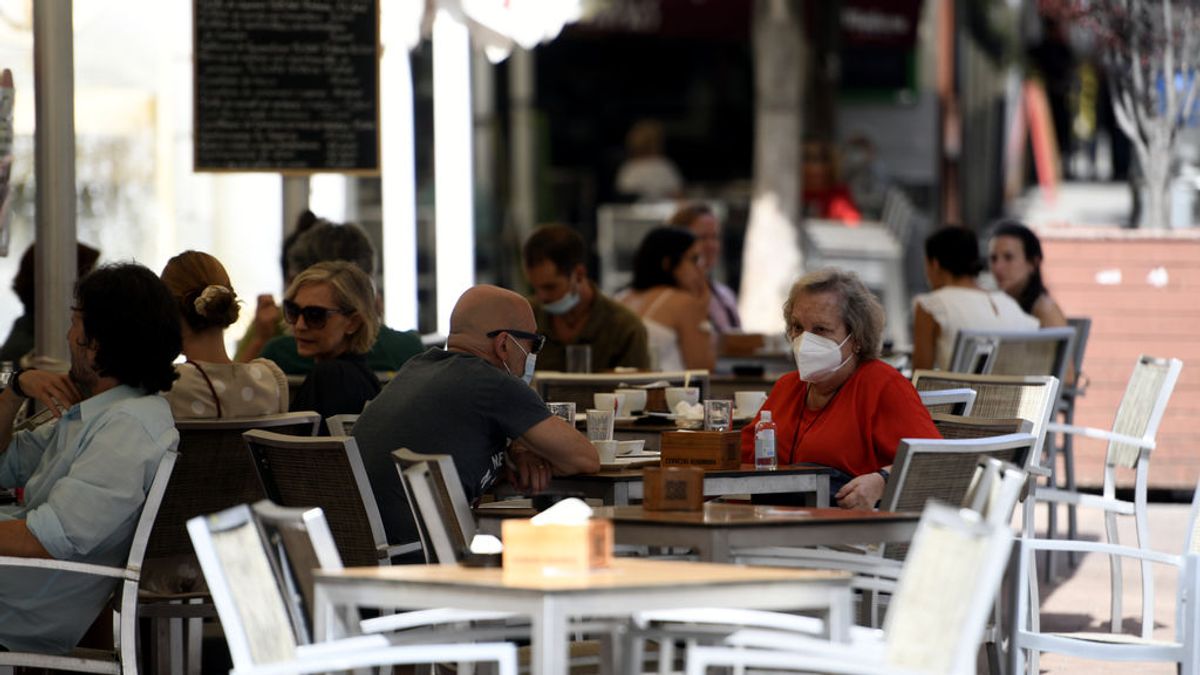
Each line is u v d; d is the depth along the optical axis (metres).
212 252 29.80
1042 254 25.38
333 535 13.02
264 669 8.77
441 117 27.89
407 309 27.38
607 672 9.97
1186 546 13.16
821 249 48.34
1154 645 12.67
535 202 58.12
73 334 13.25
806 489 13.80
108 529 12.72
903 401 14.35
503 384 13.71
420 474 10.65
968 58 64.12
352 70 22.42
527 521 9.31
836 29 52.56
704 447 13.77
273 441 13.05
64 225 17.19
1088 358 29.92
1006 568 13.45
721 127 70.62
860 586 11.57
